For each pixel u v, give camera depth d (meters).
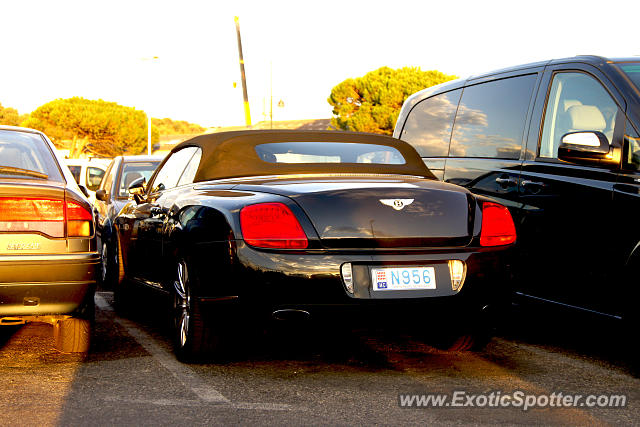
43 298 4.13
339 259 3.91
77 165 16.73
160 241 5.01
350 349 4.84
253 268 3.92
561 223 4.76
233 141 4.85
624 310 4.33
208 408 3.59
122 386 3.95
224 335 4.24
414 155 5.18
